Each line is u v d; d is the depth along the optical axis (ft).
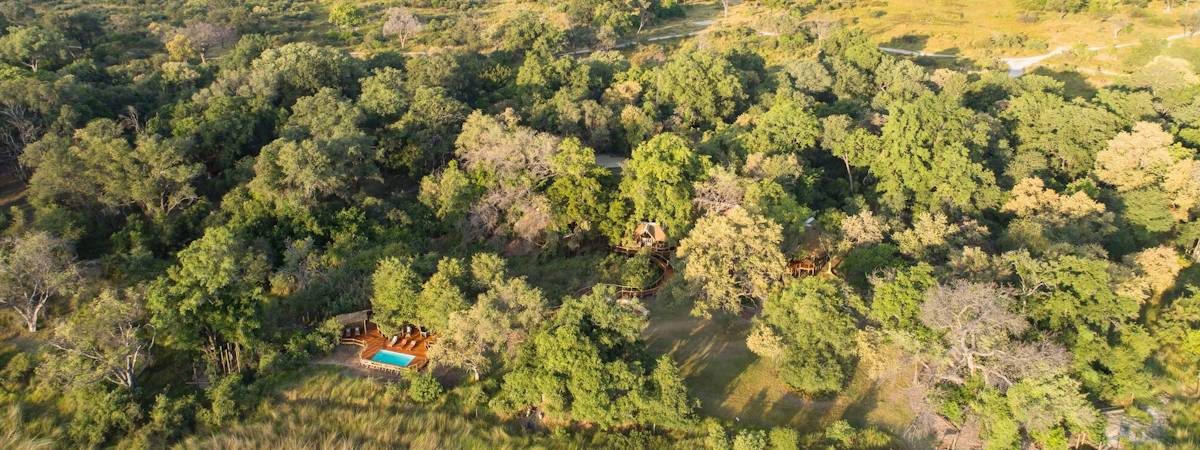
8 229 208.74
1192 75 309.63
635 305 169.89
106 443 153.79
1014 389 152.87
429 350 171.63
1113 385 165.68
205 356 174.29
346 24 493.36
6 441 150.41
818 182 256.73
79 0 535.19
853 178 272.51
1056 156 271.08
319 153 221.87
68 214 213.05
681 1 596.70
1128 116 280.72
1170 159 236.22
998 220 234.17
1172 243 230.27
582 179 236.43
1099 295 166.20
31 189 221.25
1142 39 384.47
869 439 158.20
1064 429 158.71
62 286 184.34
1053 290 170.09
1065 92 353.72
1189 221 231.09
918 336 158.92
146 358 171.22
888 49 445.37
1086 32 440.45
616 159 297.33
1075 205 214.07
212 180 249.34
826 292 168.25
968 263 178.29
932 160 244.83
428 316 175.42
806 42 428.56
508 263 226.38
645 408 157.28
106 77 322.55
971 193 230.89
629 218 236.63
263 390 168.35
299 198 219.00
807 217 214.28
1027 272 173.78
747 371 180.04
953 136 249.14
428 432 157.69
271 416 161.89
